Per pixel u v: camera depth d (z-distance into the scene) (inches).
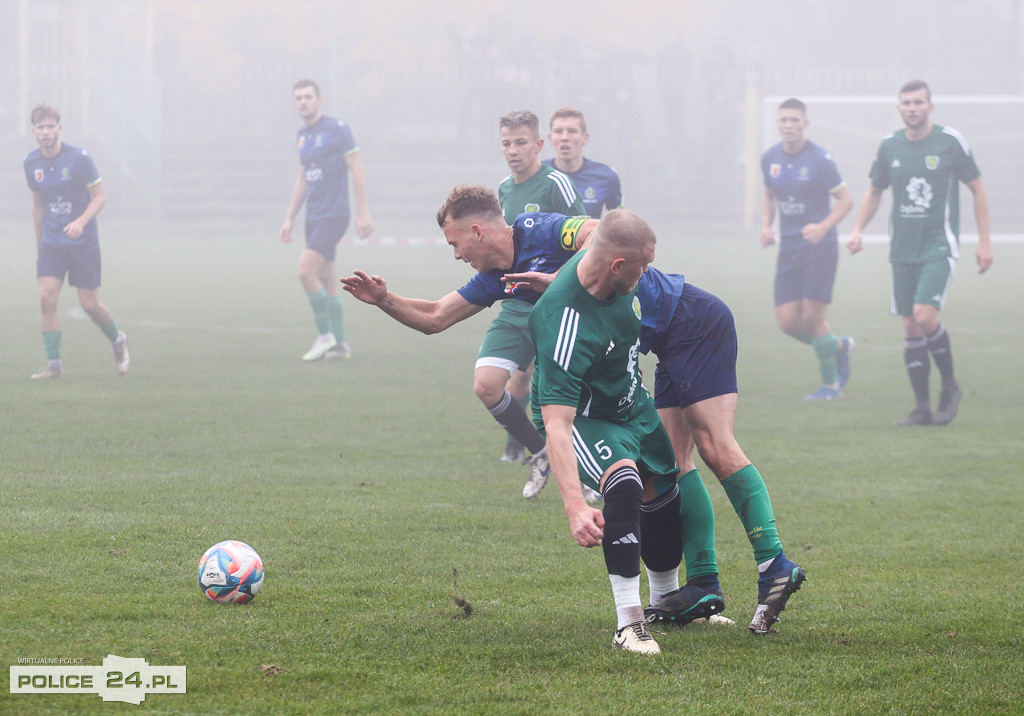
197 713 311.9
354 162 1168.2
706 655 374.3
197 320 1467.8
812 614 424.5
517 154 674.8
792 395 1016.9
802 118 1014.4
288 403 908.0
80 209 995.9
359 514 561.0
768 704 328.5
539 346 379.6
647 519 419.5
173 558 471.2
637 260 366.6
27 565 451.5
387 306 451.5
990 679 351.3
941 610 427.5
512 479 662.5
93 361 1114.1
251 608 409.7
